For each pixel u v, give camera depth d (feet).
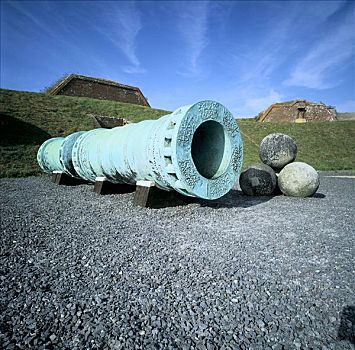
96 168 27.22
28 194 28.63
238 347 6.76
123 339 7.01
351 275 10.41
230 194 29.68
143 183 22.33
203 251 12.75
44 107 69.87
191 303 8.55
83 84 95.09
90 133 30.76
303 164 27.99
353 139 91.50
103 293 9.15
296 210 21.48
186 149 17.67
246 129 95.50
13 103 66.49
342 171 66.95
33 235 15.05
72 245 13.52
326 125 101.30
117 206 22.49
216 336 7.14
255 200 25.94
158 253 12.49
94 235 15.08
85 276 10.35
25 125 59.52
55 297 8.92
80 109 75.66
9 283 9.79
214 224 17.42
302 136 92.58
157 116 86.74
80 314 8.03
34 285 9.67
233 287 9.48
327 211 21.17
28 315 8.02
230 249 13.01
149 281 9.93
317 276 10.32
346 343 6.91
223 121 20.15
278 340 7.01
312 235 15.16
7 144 52.42
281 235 15.15
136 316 7.95
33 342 6.95
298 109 118.52
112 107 83.51
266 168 28.53
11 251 12.77
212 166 21.22
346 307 8.39
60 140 41.39
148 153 19.43
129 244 13.64
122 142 23.03
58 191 30.83
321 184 40.42
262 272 10.61
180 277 10.20
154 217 19.01
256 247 13.29
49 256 12.20
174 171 17.47
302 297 8.92
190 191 17.81
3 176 42.93
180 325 7.57
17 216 19.21
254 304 8.48
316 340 7.00
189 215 19.69
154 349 6.68
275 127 98.17
